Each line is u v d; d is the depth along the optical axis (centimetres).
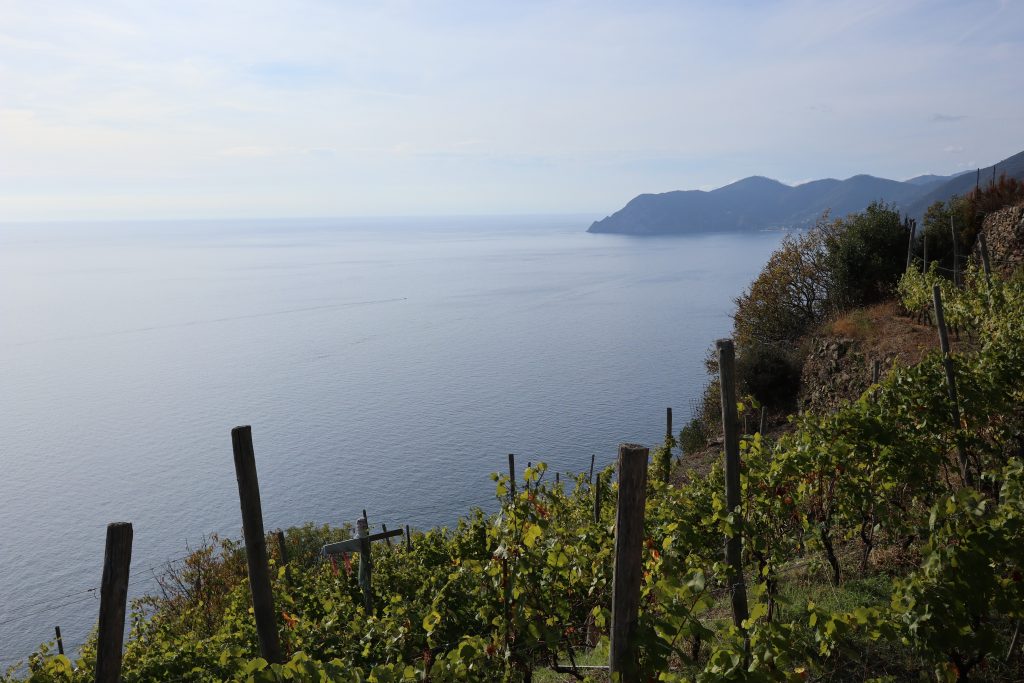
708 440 3147
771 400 3091
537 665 817
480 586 674
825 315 3353
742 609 589
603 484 1249
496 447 11719
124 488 11319
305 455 12056
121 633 459
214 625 1752
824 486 816
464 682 554
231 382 18712
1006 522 509
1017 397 891
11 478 12000
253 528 590
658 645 402
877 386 973
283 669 480
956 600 473
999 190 2636
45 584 8269
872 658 593
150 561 8456
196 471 11981
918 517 802
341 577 1231
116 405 16912
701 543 651
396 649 796
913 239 2991
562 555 618
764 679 421
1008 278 2059
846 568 864
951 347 1770
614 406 13750
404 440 12512
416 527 8762
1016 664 545
